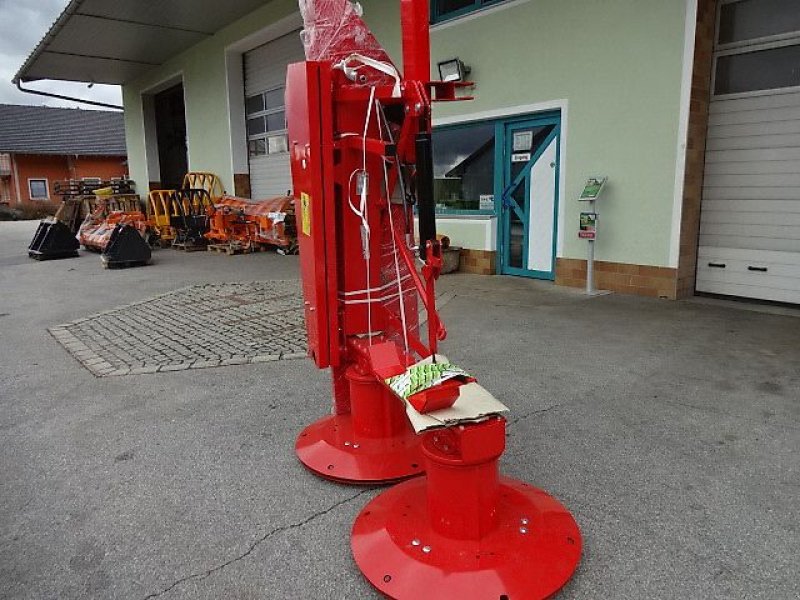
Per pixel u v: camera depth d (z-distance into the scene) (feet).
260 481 9.86
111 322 21.95
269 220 39.40
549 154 25.86
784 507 8.49
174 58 54.70
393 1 31.60
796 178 19.80
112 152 132.46
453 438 6.92
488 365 15.05
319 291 9.39
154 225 48.03
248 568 7.66
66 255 42.60
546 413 12.00
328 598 7.06
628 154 22.49
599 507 8.63
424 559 7.02
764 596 6.79
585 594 6.88
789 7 19.42
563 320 19.35
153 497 9.49
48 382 15.44
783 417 11.42
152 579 7.52
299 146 9.21
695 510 8.48
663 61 21.02
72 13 41.24
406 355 9.04
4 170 126.82
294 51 42.63
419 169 7.70
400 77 8.46
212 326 20.67
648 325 18.43
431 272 7.95
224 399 13.66
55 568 7.82
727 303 21.38
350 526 8.50
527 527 7.44
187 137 55.11
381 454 9.79
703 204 22.16
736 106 20.83
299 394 13.82
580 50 23.48
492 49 26.91
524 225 27.45
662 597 6.82
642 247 22.61
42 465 10.76
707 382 13.38
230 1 40.09
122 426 12.38
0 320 23.04
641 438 10.77
